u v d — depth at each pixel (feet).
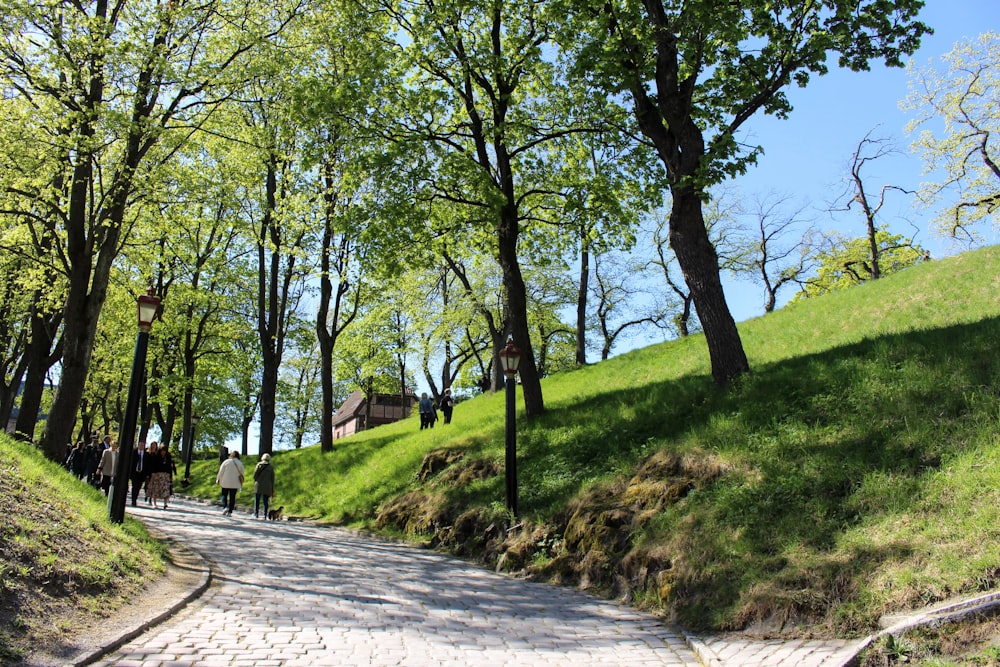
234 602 26.99
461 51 58.29
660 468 38.50
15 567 21.63
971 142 105.60
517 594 32.91
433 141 57.93
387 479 66.33
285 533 52.90
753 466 33.65
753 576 25.95
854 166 101.86
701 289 46.73
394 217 55.52
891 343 40.83
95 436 75.51
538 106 62.44
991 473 24.29
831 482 29.22
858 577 22.90
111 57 48.29
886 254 148.77
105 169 59.47
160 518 56.34
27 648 18.08
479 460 56.18
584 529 37.58
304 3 58.13
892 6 42.34
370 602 29.01
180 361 122.01
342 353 139.44
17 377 94.99
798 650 20.61
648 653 22.86
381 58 56.08
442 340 121.19
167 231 61.62
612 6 48.24
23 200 56.85
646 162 57.72
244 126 61.93
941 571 21.07
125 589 25.23
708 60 47.01
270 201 89.10
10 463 31.04
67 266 54.49
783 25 44.55
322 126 61.31
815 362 42.34
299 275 103.91
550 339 155.84
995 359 32.63
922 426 29.58
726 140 40.96
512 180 63.21
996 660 16.35
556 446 51.11
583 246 68.18
